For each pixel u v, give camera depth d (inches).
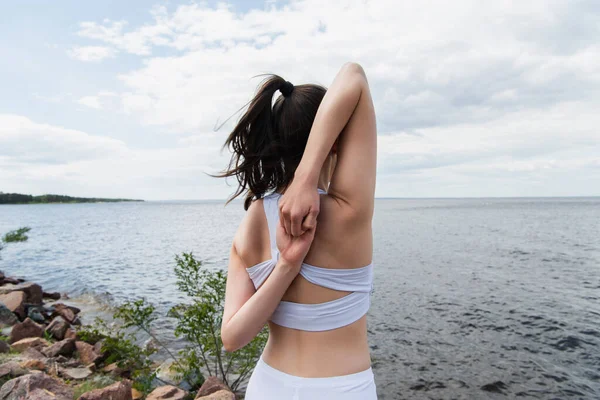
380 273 768.3
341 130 43.1
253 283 49.1
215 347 222.2
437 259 955.3
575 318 457.4
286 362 44.7
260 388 46.3
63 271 876.0
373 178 43.6
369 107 43.3
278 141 48.2
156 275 810.2
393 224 2347.4
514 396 273.9
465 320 448.1
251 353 220.5
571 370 315.3
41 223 3189.0
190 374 250.4
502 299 552.7
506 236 1573.6
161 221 3558.1
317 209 40.6
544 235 1614.2
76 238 1831.9
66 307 489.7
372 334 397.7
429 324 433.1
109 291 644.7
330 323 43.7
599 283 664.4
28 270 898.1
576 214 3575.3
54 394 176.1
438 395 273.0
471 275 743.1
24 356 257.0
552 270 796.6
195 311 216.8
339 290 43.8
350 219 42.6
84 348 277.3
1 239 1273.4
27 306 450.9
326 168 48.9
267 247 46.5
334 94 42.4
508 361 331.3
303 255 42.0
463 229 1945.1
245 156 50.4
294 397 43.1
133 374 249.8
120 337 265.7
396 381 292.5
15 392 169.6
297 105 48.1
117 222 3385.8
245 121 49.2
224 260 997.8
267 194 49.6
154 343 337.4
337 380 42.9
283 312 45.0
